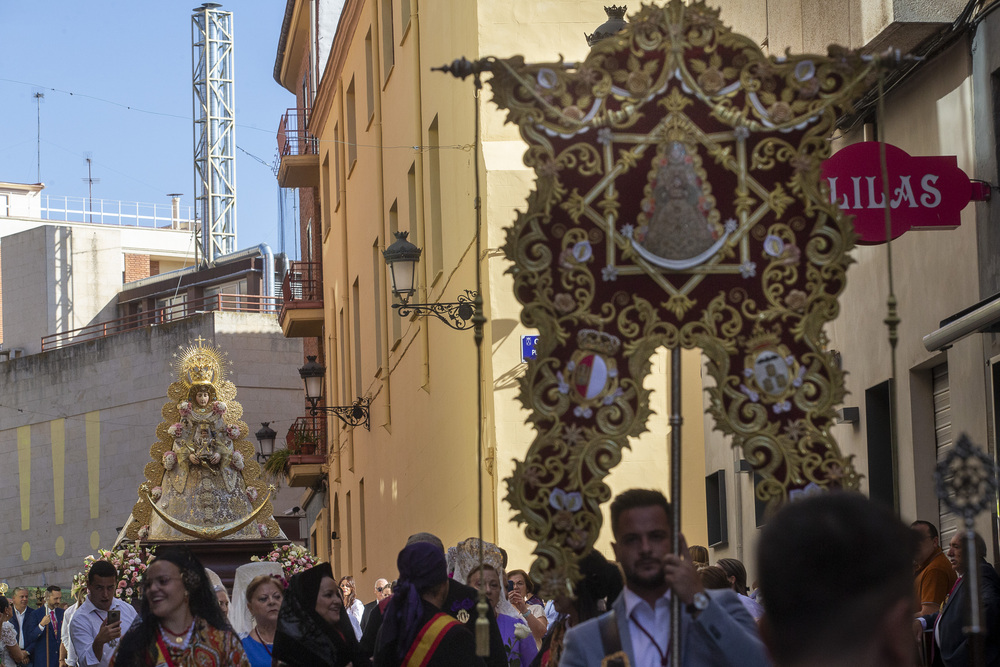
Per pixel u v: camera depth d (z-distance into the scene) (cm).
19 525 5100
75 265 5806
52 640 1792
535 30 1558
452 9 1705
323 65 3444
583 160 516
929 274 1165
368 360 2614
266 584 812
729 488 1623
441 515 1864
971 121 1102
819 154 519
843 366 1346
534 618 927
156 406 4741
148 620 671
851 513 254
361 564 2806
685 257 513
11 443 5144
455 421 1730
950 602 744
